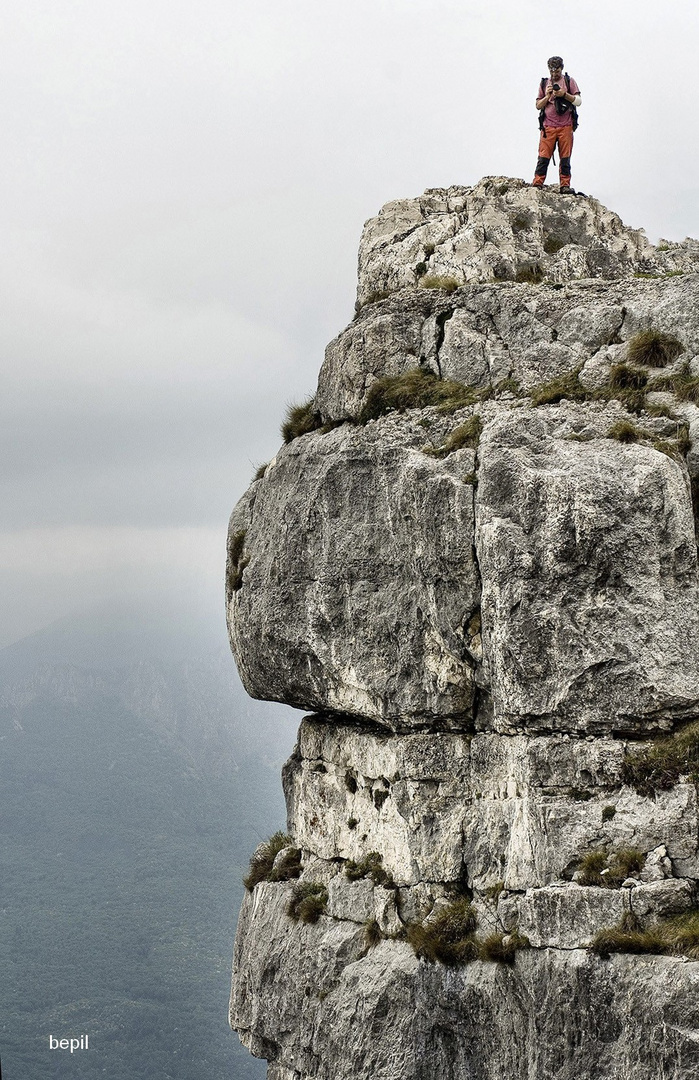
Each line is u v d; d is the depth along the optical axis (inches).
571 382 986.1
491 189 1259.2
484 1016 866.8
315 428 1123.9
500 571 882.8
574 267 1194.0
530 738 885.2
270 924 1106.1
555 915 826.2
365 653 988.6
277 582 1059.9
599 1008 790.5
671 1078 741.9
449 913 927.7
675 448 911.0
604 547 866.1
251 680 1123.9
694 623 863.1
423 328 1076.5
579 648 862.5
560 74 1284.4
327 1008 986.7
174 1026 6914.4
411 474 957.2
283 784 1172.5
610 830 841.5
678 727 858.1
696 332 970.7
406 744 979.3
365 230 1259.2
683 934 776.9
